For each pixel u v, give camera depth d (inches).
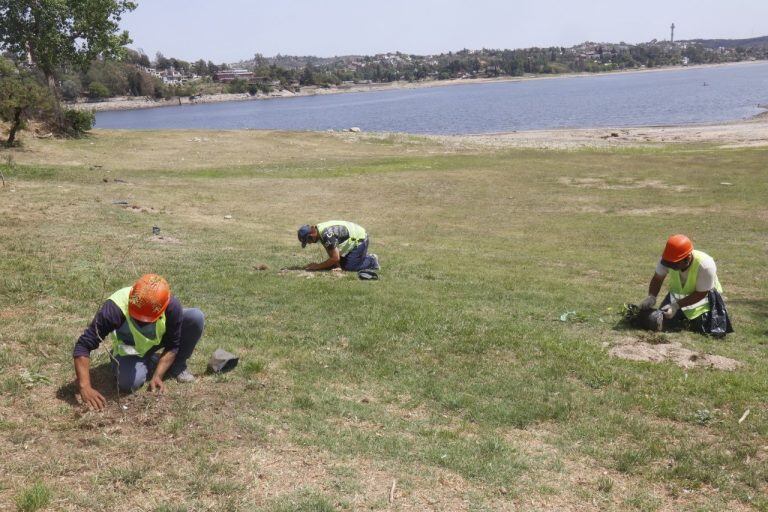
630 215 890.7
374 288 399.2
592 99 5093.5
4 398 212.5
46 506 159.5
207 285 383.2
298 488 175.3
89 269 387.2
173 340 221.0
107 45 1553.9
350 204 940.6
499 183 1155.3
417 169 1323.8
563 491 186.2
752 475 196.5
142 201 798.5
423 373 267.6
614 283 492.7
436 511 171.2
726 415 237.0
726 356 301.7
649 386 261.1
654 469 201.2
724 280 529.0
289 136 1796.3
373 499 173.9
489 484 186.7
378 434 212.2
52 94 1530.5
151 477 175.0
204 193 945.5
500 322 338.3
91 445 189.5
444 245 661.3
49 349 254.8
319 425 212.7
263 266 442.0
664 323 343.0
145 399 216.2
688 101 4239.7
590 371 274.1
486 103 5334.6
